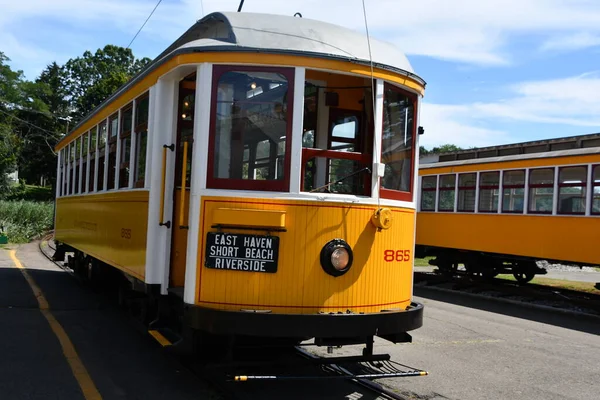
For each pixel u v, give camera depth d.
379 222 4.52
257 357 5.07
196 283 4.43
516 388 5.44
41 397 4.54
